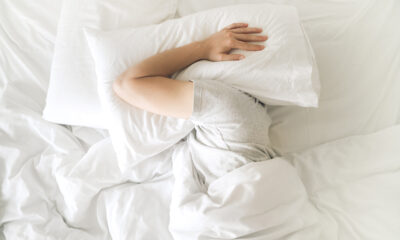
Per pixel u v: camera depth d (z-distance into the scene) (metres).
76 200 0.90
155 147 0.91
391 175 0.85
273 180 0.76
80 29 0.98
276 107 1.01
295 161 0.94
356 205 0.84
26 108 1.05
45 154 1.00
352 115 0.97
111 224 0.88
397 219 0.78
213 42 0.82
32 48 1.13
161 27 0.90
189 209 0.75
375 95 0.97
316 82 0.82
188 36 0.88
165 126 0.88
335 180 0.89
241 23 0.83
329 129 0.98
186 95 0.74
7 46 1.11
